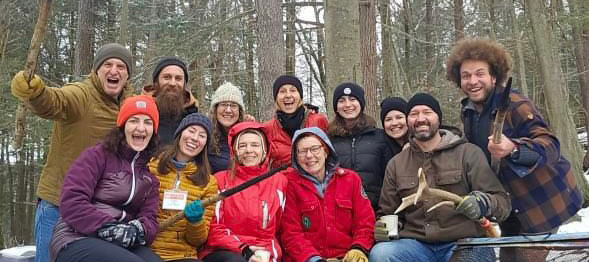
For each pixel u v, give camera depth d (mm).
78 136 3861
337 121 4777
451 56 3961
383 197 4117
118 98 4129
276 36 9320
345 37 6469
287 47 18125
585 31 18266
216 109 4727
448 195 3514
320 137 4070
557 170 3605
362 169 4551
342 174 4121
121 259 3002
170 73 4566
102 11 16797
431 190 3480
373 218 4082
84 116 3877
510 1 15805
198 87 14797
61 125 3895
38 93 3533
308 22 13711
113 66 4000
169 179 3646
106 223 3129
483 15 18062
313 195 4043
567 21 15055
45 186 3891
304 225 4051
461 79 3871
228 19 12195
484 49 3762
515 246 3383
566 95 15141
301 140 4055
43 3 3455
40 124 14250
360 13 8867
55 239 3168
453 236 3713
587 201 10961
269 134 4586
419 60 19250
